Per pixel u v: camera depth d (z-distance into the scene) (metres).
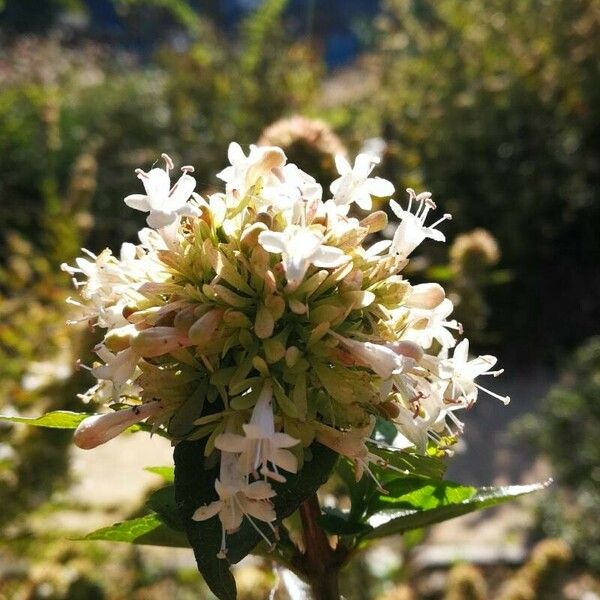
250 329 0.08
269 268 0.08
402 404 0.08
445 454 0.09
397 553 0.30
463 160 0.55
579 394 0.38
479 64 0.60
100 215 0.48
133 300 0.08
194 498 0.08
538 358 0.53
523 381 0.51
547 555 0.23
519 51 0.59
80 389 0.20
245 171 0.08
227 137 0.57
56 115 0.42
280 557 0.10
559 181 0.54
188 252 0.08
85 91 0.68
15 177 0.57
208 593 0.24
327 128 0.18
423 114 0.58
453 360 0.09
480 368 0.09
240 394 0.08
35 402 0.21
